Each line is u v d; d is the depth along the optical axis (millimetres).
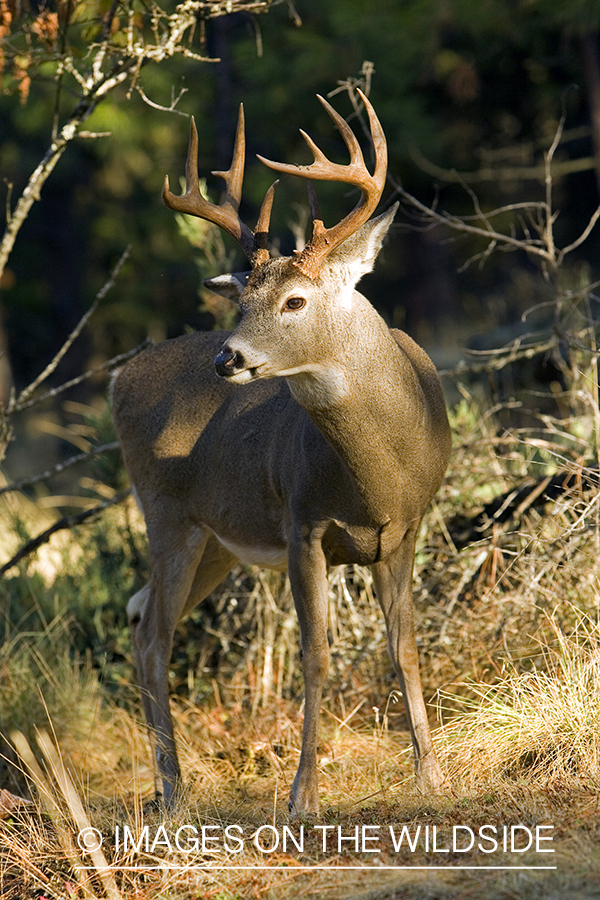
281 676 14195
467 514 14898
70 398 42719
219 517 12586
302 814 10258
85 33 14688
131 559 16453
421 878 8508
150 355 13719
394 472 10391
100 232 40656
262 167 32875
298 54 31656
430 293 40844
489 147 37250
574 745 10227
